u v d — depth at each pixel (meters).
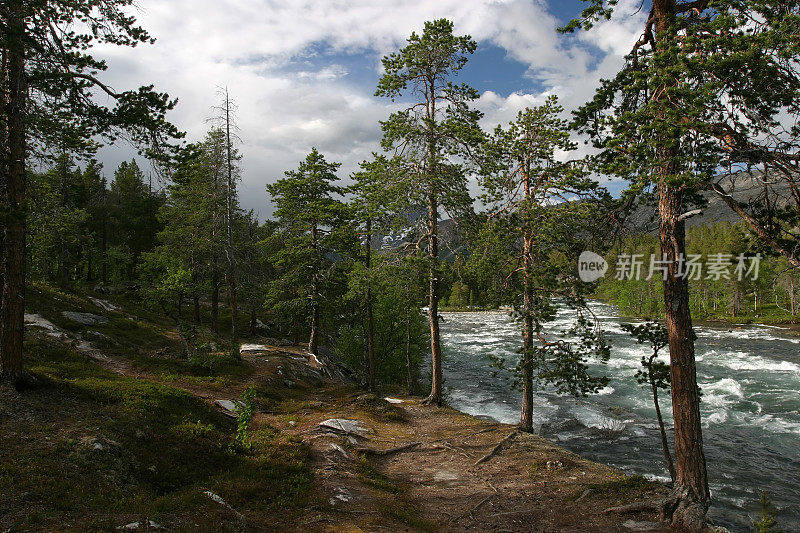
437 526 9.07
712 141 7.06
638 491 10.47
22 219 9.66
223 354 23.83
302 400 20.86
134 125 11.36
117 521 6.44
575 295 15.51
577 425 22.39
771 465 17.14
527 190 15.84
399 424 17.44
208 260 32.00
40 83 10.23
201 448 10.77
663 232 9.16
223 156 32.00
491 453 14.08
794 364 35.84
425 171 18.61
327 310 32.16
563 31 9.34
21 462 7.73
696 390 9.03
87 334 21.91
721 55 6.56
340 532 7.71
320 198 30.61
